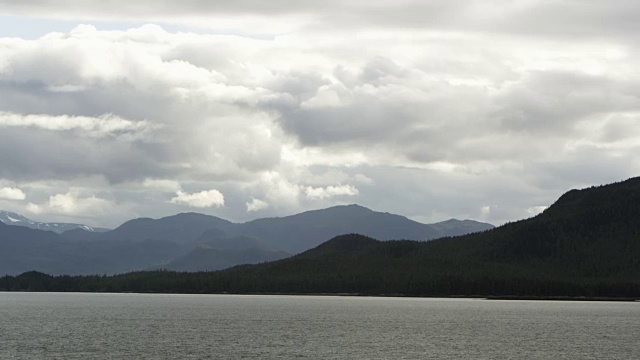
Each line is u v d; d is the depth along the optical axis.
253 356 173.88
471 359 172.75
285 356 174.38
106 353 176.00
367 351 185.12
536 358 175.50
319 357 173.38
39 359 164.75
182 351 181.25
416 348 192.38
